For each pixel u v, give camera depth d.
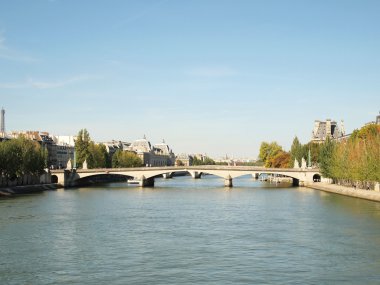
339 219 99.31
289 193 177.50
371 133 183.50
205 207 125.62
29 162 181.75
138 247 71.44
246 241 75.75
